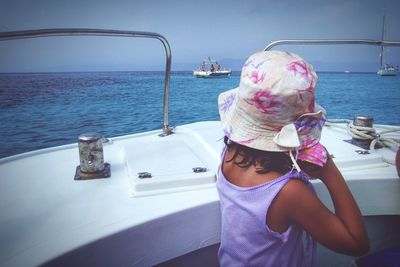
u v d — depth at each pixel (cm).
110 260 86
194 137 174
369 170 123
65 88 7081
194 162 125
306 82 67
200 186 110
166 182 107
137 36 144
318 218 71
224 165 89
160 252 95
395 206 119
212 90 5850
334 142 150
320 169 80
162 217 93
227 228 83
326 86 6444
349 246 74
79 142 116
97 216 92
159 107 4131
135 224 89
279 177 74
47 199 102
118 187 112
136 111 3881
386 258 108
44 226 87
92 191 108
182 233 99
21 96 5778
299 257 84
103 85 7600
